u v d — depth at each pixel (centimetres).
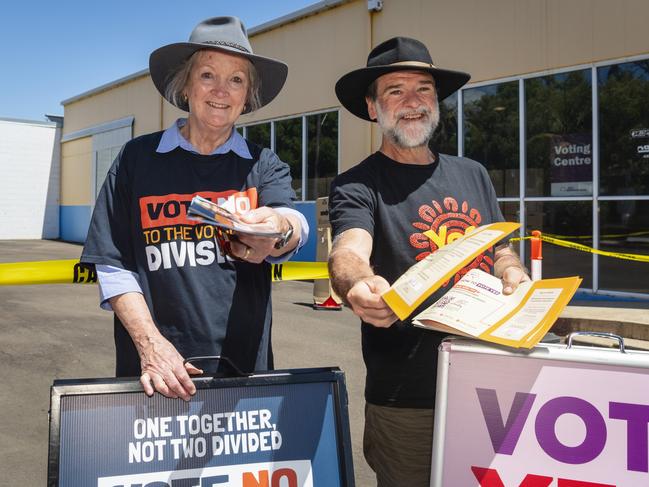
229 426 175
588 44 911
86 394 168
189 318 202
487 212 235
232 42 207
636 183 876
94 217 207
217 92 207
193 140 214
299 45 1386
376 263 220
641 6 855
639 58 861
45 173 2706
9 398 481
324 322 782
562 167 952
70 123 2609
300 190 1407
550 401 155
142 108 2064
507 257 222
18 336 699
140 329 186
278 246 188
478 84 1048
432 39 1112
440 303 171
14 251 2012
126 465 167
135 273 209
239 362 209
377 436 222
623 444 150
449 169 232
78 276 266
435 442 162
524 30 981
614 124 894
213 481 171
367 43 1222
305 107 1377
